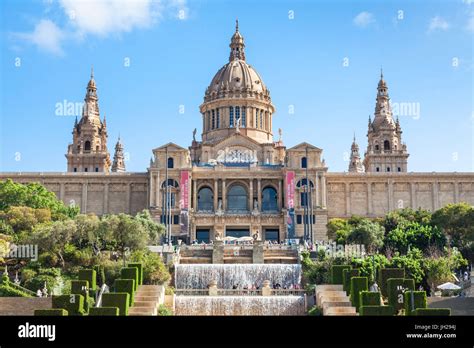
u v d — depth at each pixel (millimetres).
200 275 110500
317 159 173375
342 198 180125
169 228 145625
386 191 180750
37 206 139125
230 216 167375
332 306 85312
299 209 170000
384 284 92250
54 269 104312
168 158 172250
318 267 106750
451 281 100812
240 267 110875
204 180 174625
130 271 90875
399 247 129375
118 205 178375
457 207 141875
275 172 173750
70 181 179250
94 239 112625
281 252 130625
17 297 83500
